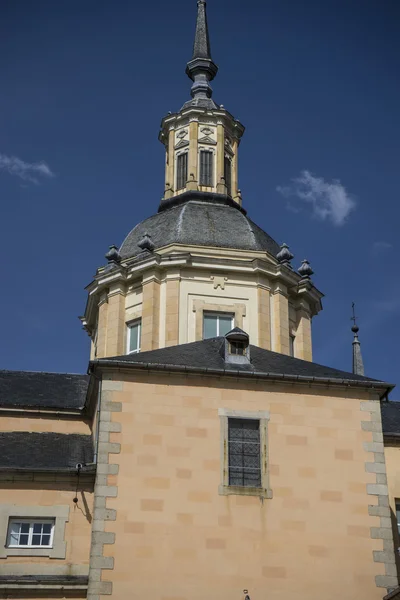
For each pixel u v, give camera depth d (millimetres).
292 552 22016
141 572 21156
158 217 37688
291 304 35375
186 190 39344
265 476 22703
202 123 40906
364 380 24281
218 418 23062
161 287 33719
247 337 25328
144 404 22875
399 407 30625
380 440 23703
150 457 22344
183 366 23250
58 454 25125
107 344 33906
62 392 29688
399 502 26109
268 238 37250
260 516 22234
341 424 23672
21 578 21500
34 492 22859
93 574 20969
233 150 41438
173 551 21484
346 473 23141
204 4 46688
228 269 33906
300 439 23312
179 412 22938
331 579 21938
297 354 34656
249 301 33844
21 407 27672
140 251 35688
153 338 32688
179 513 21891
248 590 21438
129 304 34344
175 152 40875
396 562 24766
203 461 22531
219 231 35938
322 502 22703
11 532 22484
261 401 23500
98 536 21328
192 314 33188
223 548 21734
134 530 21531
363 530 22594
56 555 22203
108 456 22172
